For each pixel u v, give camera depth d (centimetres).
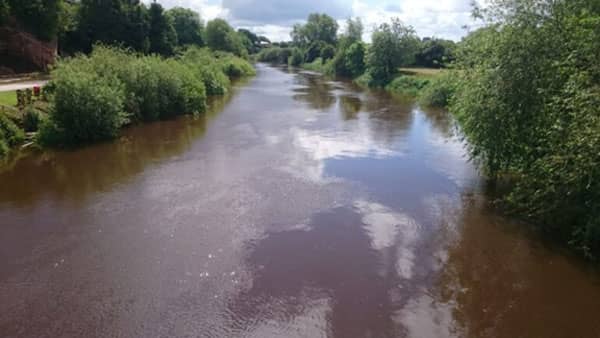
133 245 1352
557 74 1486
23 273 1202
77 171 2053
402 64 6544
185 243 1368
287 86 6034
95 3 5675
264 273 1212
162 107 3294
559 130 1327
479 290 1143
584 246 1258
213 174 2017
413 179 1989
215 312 1050
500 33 1638
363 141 2684
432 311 1060
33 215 1563
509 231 1470
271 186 1869
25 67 4166
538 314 1046
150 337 966
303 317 1034
